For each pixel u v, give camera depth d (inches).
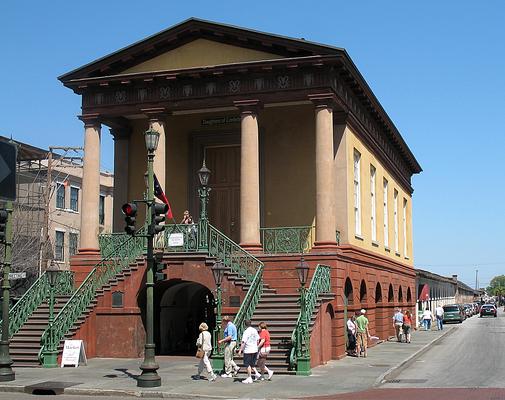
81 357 912.9
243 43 1096.8
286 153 1159.6
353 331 1103.6
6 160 647.1
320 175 1037.8
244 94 1082.1
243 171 1061.8
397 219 1776.6
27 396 682.8
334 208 1053.2
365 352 1071.6
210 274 985.5
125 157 1237.7
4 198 642.2
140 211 1222.3
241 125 1080.2
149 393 676.1
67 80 1150.3
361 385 731.4
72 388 705.6
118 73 1154.7
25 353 927.7
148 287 739.4
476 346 1403.8
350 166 1171.9
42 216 2090.3
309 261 1020.5
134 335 1008.9
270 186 1158.3
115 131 1242.0
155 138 767.7
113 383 741.3
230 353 794.2
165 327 1122.7
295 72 1064.2
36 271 1914.4
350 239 1154.7
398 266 1680.6
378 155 1476.4
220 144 1214.9
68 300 1011.3
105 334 1016.2
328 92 1046.4
